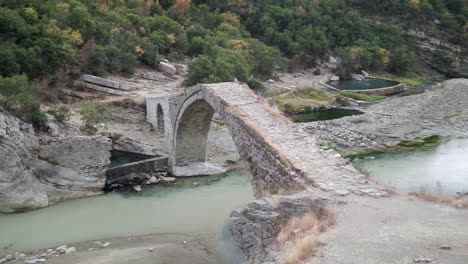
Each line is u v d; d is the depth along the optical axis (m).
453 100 77.94
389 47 115.69
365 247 14.87
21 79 41.41
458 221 16.56
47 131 40.62
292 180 20.64
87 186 37.66
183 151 41.84
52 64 56.88
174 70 73.12
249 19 109.44
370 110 71.00
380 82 100.31
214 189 38.66
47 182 36.19
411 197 18.98
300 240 15.62
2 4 59.12
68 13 67.75
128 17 81.25
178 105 39.16
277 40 104.94
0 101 37.56
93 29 67.69
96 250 27.94
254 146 24.56
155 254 27.11
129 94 60.19
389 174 42.19
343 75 105.38
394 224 16.41
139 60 74.19
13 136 34.66
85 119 47.16
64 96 56.84
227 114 27.91
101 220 32.72
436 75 119.94
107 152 38.47
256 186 24.11
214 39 87.12
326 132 56.69
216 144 50.09
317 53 108.62
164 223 31.97
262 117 26.70
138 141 47.69
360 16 128.38
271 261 15.53
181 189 38.69
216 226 31.08
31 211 34.41
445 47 125.06
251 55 86.62
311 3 121.31
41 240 29.72
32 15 59.44
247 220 18.78
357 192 19.20
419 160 47.00
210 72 66.50
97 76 64.75
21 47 54.50
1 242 29.44
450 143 53.56
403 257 14.13
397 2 130.75
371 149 51.25
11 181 33.91
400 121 63.62
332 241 15.36
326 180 20.16
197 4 108.69
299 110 69.50
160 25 85.88
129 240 29.39
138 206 35.22
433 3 134.50
